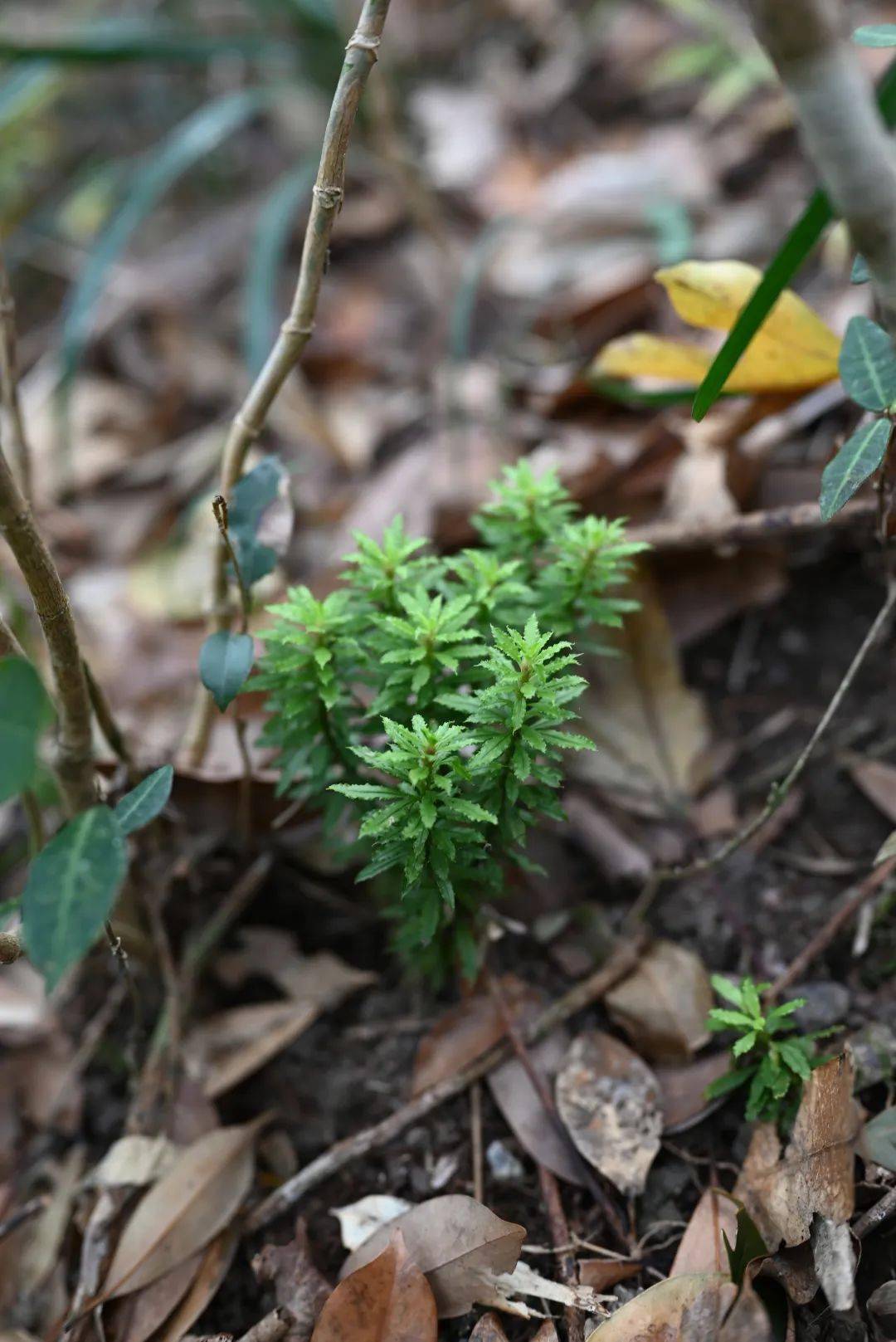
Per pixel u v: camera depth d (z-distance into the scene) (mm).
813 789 748
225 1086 714
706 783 752
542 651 646
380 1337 650
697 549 771
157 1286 679
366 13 634
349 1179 694
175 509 888
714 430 780
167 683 800
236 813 735
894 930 715
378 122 906
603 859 738
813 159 610
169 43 880
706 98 1032
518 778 646
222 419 940
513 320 937
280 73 1171
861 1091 685
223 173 1192
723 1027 688
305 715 673
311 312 667
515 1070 701
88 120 1286
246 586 680
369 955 743
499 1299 659
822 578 784
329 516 851
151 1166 699
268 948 743
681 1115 688
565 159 1061
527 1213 683
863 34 660
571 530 685
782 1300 648
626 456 776
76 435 924
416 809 641
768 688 771
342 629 673
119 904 711
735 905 728
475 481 823
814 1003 703
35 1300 695
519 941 727
